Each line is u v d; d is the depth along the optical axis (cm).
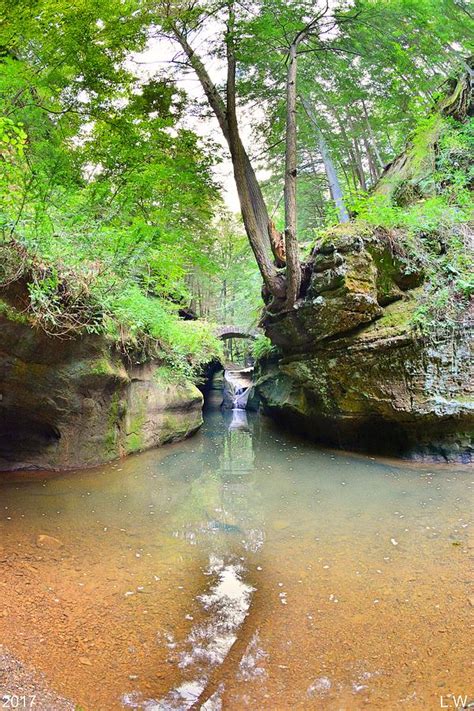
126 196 916
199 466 859
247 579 400
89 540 473
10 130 782
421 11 916
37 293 579
